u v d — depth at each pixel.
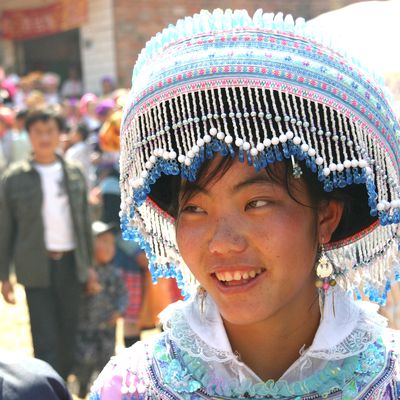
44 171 4.29
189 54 1.26
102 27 13.01
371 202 1.25
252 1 12.96
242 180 1.25
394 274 1.40
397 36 2.19
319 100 1.23
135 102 1.31
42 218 4.23
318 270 1.37
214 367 1.37
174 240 1.48
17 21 14.56
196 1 13.04
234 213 1.26
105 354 4.40
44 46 15.17
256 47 1.24
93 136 8.09
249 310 1.27
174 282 4.69
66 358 4.39
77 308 4.37
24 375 1.51
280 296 1.28
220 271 1.27
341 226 1.39
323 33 1.29
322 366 1.35
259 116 1.22
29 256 4.23
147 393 1.39
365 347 1.35
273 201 1.26
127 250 4.57
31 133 4.29
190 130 1.25
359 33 2.24
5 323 6.11
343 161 1.26
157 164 1.30
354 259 1.42
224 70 1.22
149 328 4.73
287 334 1.37
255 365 1.38
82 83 13.61
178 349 1.41
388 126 1.29
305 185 1.28
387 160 1.28
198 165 1.25
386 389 1.35
